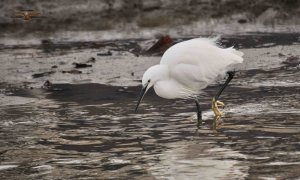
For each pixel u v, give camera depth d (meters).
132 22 24.09
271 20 24.12
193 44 13.62
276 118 12.83
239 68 17.72
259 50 19.77
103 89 16.52
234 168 9.73
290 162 9.89
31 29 23.62
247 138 11.47
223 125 12.57
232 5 24.48
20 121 13.60
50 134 12.45
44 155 11.05
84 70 18.53
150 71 13.41
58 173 9.96
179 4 24.48
